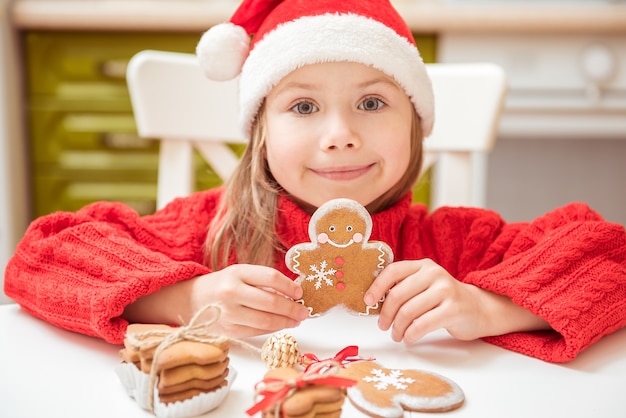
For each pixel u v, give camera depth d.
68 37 1.37
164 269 0.62
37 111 1.40
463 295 0.60
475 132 0.91
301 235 0.73
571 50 1.32
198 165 1.38
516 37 1.32
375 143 0.68
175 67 0.90
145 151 1.43
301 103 0.69
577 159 1.53
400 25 0.72
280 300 0.59
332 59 0.67
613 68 1.32
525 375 0.55
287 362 0.53
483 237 0.75
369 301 0.60
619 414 0.50
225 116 0.93
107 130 1.41
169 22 1.33
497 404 0.51
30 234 0.67
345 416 0.48
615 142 1.52
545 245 0.65
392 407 0.49
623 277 0.62
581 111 1.34
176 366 0.48
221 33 0.73
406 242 0.77
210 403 0.49
